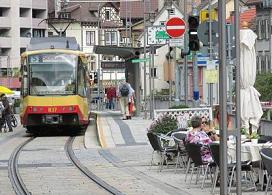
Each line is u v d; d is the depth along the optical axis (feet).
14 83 496.64
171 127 93.30
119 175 84.28
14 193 71.20
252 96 81.46
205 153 69.00
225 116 47.37
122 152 114.62
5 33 556.51
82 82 161.79
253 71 80.79
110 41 585.63
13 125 206.08
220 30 47.47
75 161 102.32
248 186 68.74
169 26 117.60
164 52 412.77
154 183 75.97
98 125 165.17
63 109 157.69
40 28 574.97
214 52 99.19
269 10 370.94
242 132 74.69
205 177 72.59
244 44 79.87
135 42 419.33
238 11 49.42
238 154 49.03
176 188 71.67
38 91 158.30
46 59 159.53
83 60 163.22
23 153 117.60
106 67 269.44
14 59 554.05
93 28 593.83
